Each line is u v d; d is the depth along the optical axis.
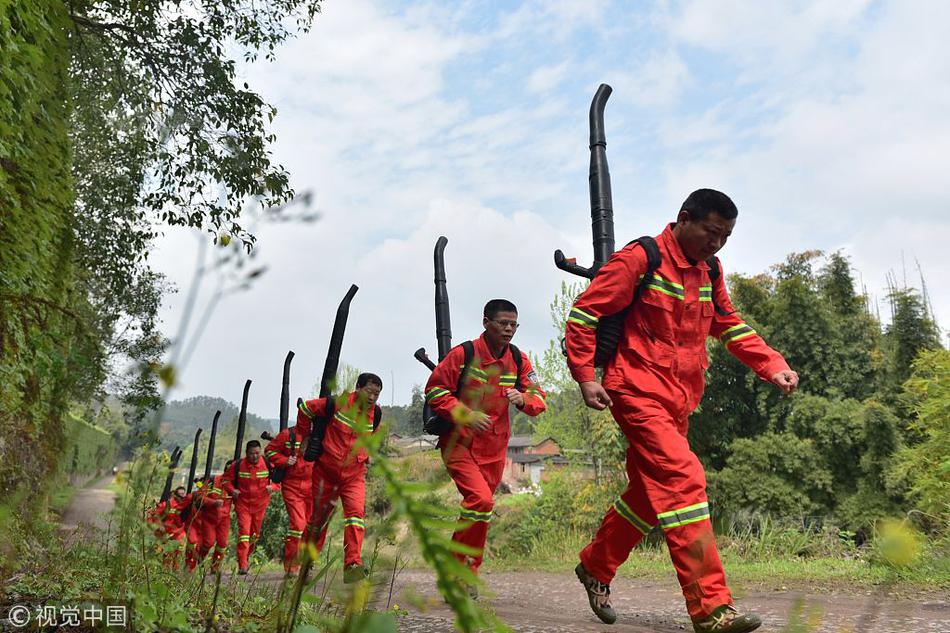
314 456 5.36
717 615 2.68
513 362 4.62
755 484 18.14
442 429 4.21
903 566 0.65
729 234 3.34
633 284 3.30
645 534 3.52
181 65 11.52
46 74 4.13
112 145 5.44
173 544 2.03
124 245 10.22
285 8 12.73
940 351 9.70
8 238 3.25
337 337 4.93
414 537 0.52
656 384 3.23
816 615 0.55
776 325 23.28
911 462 9.28
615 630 3.88
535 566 12.27
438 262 5.84
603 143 4.07
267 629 1.33
